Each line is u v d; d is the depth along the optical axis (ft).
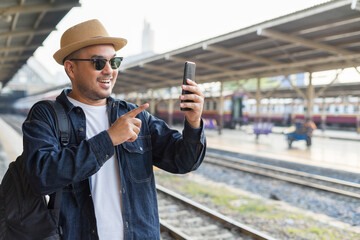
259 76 53.98
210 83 67.15
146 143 5.15
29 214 4.22
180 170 5.10
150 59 46.14
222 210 18.88
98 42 4.53
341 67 40.01
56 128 4.50
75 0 27.86
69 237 4.38
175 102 94.38
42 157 4.02
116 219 4.60
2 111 202.80
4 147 39.32
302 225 16.40
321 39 30.91
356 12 23.86
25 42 45.44
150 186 5.03
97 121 4.95
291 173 28.14
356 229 15.99
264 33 29.27
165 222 15.55
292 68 46.68
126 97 95.66
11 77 91.04
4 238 4.25
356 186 23.53
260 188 23.72
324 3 23.30
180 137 5.32
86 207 4.50
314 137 63.98
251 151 41.50
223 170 29.68
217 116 85.05
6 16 28.48
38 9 28.43
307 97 45.19
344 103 81.92
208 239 13.94
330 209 18.94
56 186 3.96
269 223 16.67
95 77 4.59
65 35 4.71
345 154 39.52
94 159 4.04
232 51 38.17
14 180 4.42
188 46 38.01
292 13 25.66
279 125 97.35
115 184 4.73
